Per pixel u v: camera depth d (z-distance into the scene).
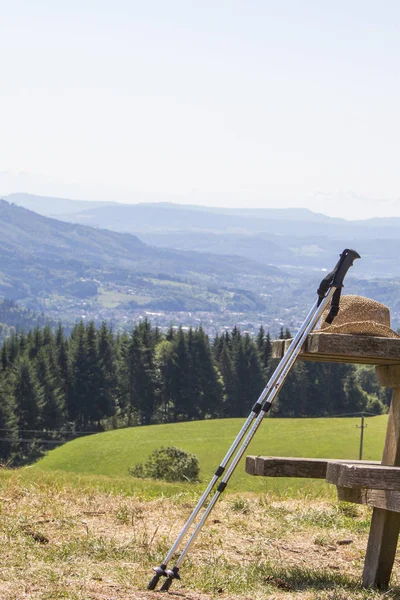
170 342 167.62
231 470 6.52
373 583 6.95
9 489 11.37
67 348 166.38
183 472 67.12
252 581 6.97
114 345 169.62
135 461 92.25
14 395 141.62
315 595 6.48
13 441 133.00
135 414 163.50
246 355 170.50
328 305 7.00
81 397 158.50
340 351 6.55
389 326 7.00
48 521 9.42
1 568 6.71
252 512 11.18
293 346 6.64
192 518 6.45
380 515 6.95
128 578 6.66
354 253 6.60
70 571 6.79
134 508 10.81
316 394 162.38
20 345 168.12
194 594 6.27
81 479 17.77
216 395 165.25
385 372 7.21
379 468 6.11
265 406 6.55
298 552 8.66
